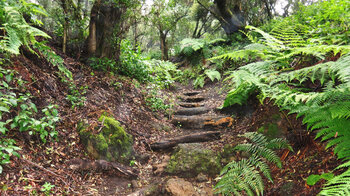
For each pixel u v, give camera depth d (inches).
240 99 154.6
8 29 105.6
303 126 100.2
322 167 77.2
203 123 171.2
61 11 175.2
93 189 100.0
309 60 121.7
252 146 104.0
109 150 121.5
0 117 89.9
